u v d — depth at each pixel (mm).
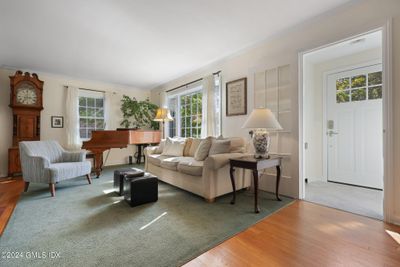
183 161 3008
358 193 2924
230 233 1771
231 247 1559
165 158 3520
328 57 3506
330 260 1396
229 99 3654
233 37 2953
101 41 3059
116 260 1396
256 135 2623
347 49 3186
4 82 4219
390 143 1959
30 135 4246
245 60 3406
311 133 3744
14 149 3988
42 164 2863
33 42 3086
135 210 2293
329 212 2230
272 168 2971
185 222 1988
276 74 2965
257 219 2057
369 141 3232
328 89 3660
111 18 2445
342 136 3514
